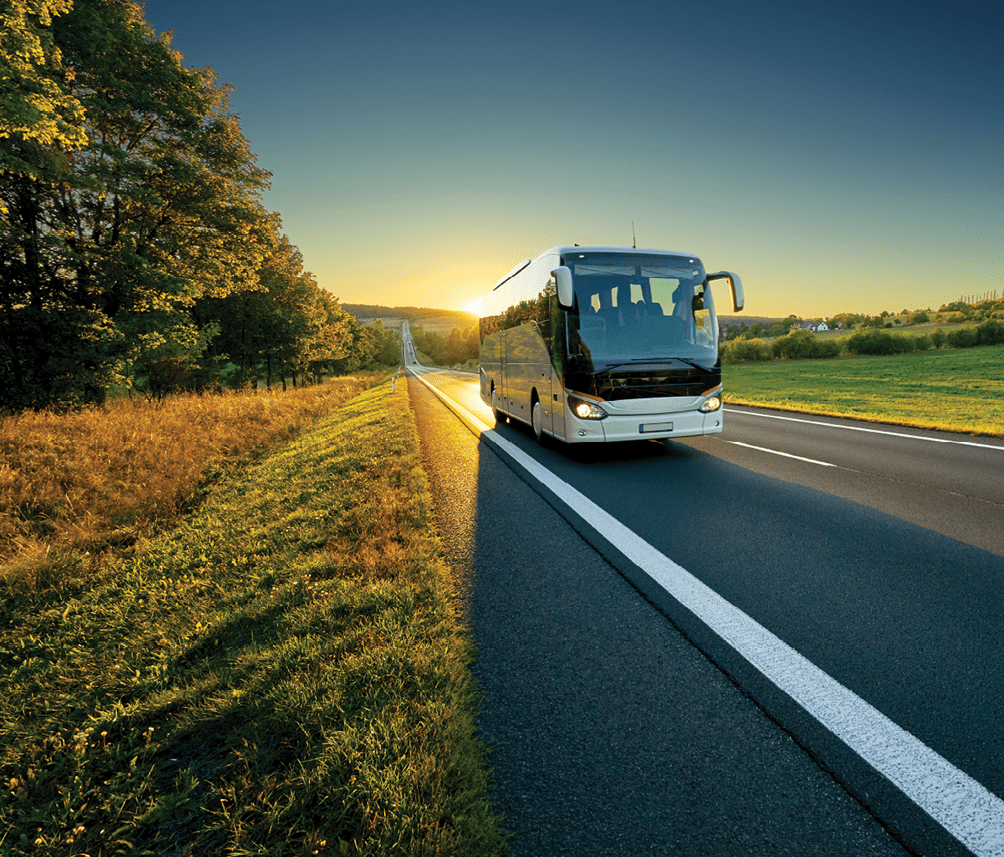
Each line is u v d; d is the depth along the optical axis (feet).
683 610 10.99
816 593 11.62
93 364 54.85
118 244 55.21
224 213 62.18
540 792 6.37
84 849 6.09
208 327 75.00
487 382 50.44
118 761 7.45
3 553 17.17
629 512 18.21
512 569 13.51
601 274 26.17
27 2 33.27
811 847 5.56
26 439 28.04
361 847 5.49
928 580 12.13
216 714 8.02
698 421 26.12
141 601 13.55
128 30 49.80
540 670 9.02
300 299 109.09
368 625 10.25
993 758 6.72
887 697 8.00
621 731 7.43
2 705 9.30
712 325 26.71
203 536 18.28
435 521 17.67
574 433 25.63
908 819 5.85
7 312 50.01
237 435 38.04
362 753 6.73
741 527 16.28
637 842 5.66
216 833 6.07
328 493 21.56
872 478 21.90
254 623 11.33
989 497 18.78
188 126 56.95
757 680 8.50
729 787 6.38
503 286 41.57
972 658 9.00
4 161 40.19
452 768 6.53
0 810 6.69
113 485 23.97
